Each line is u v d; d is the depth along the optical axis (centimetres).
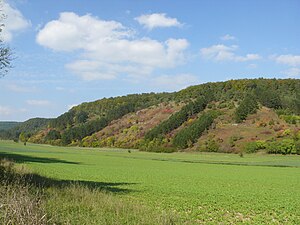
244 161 8962
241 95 16312
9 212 933
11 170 2455
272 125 12962
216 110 14950
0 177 1919
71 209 1349
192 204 2466
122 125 17750
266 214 2236
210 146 12075
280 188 3853
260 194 3253
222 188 3688
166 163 8038
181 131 13775
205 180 4556
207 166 7388
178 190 3319
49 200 1426
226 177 5103
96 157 9562
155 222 1251
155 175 5066
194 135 13075
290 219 2097
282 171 6378
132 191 3036
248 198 2941
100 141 16538
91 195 1631
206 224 1827
